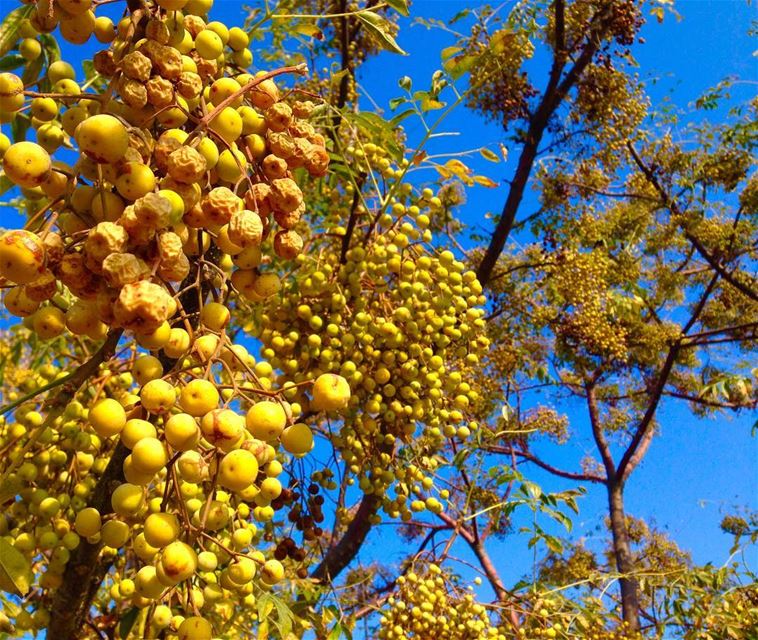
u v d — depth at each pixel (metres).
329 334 0.52
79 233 0.25
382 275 0.53
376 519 0.68
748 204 1.65
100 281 0.25
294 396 0.52
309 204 0.83
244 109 0.31
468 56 0.55
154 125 0.30
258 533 0.57
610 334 1.64
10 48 0.35
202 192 0.29
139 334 0.24
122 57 0.28
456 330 0.54
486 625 0.64
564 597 0.76
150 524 0.25
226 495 0.34
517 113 1.25
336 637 0.53
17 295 0.27
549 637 0.68
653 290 2.01
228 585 0.28
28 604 0.38
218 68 0.35
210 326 0.30
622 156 1.71
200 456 0.26
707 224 1.74
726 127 1.68
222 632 0.45
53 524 0.35
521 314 1.58
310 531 0.55
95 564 0.32
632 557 1.62
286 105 0.32
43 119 0.31
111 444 0.43
